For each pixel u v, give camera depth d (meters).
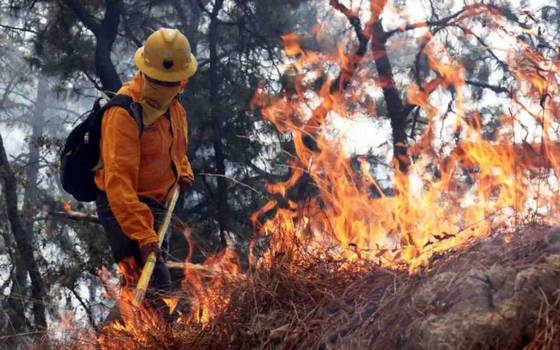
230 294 3.71
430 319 2.78
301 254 3.80
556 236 3.06
